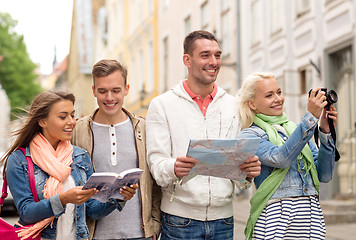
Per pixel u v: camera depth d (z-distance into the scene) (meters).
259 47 13.67
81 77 36.62
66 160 3.28
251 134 3.41
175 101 3.57
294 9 11.80
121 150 3.68
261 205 3.29
